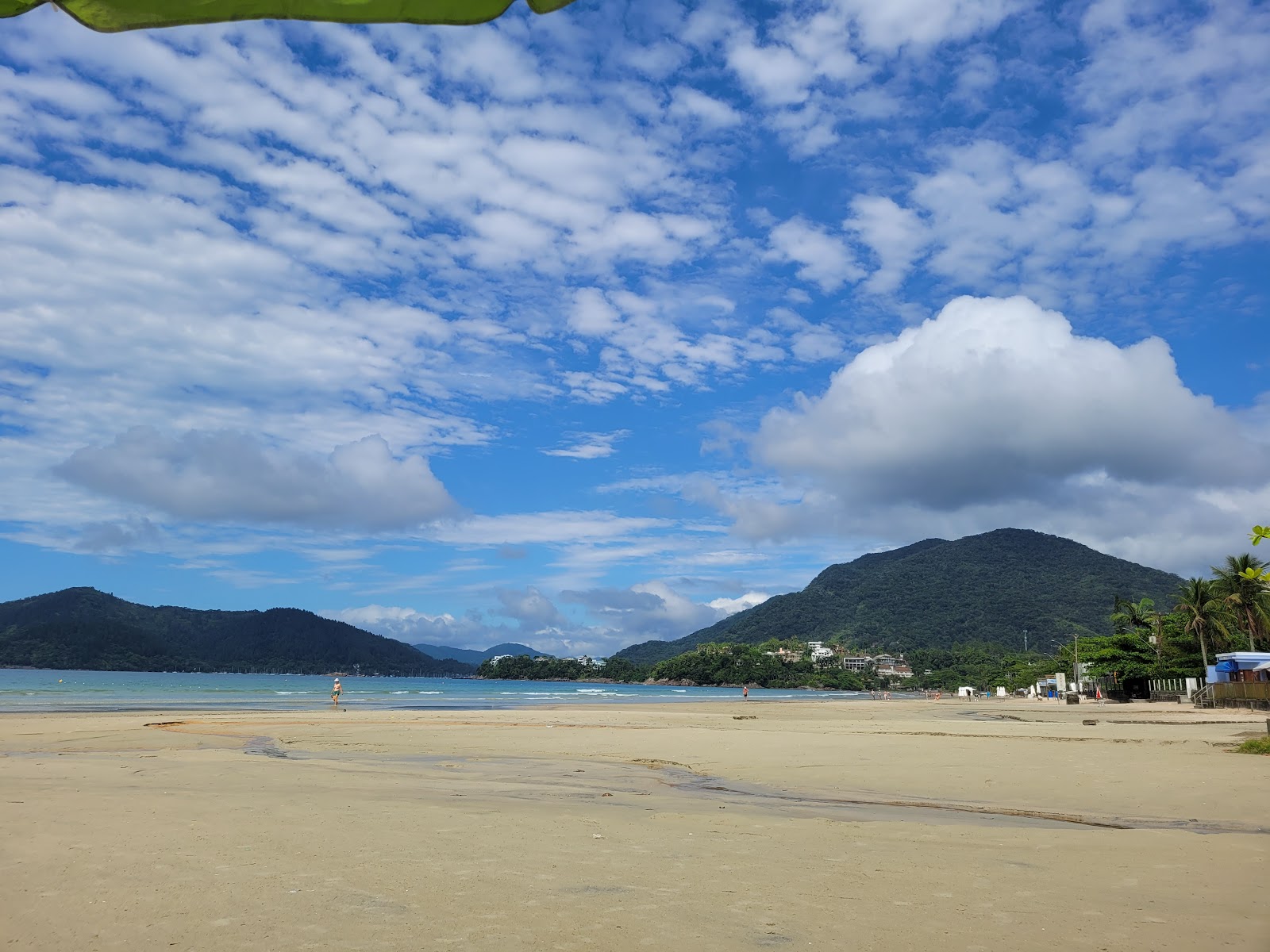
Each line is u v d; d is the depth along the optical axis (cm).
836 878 625
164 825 791
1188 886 614
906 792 1252
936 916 521
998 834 856
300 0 162
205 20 162
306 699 6762
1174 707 5472
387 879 586
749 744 2125
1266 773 1395
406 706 5356
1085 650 9612
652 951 436
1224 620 7088
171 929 458
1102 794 1202
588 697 10394
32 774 1291
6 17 158
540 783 1330
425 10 167
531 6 167
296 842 720
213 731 2517
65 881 563
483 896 545
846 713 5119
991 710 6019
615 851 714
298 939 442
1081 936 479
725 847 746
